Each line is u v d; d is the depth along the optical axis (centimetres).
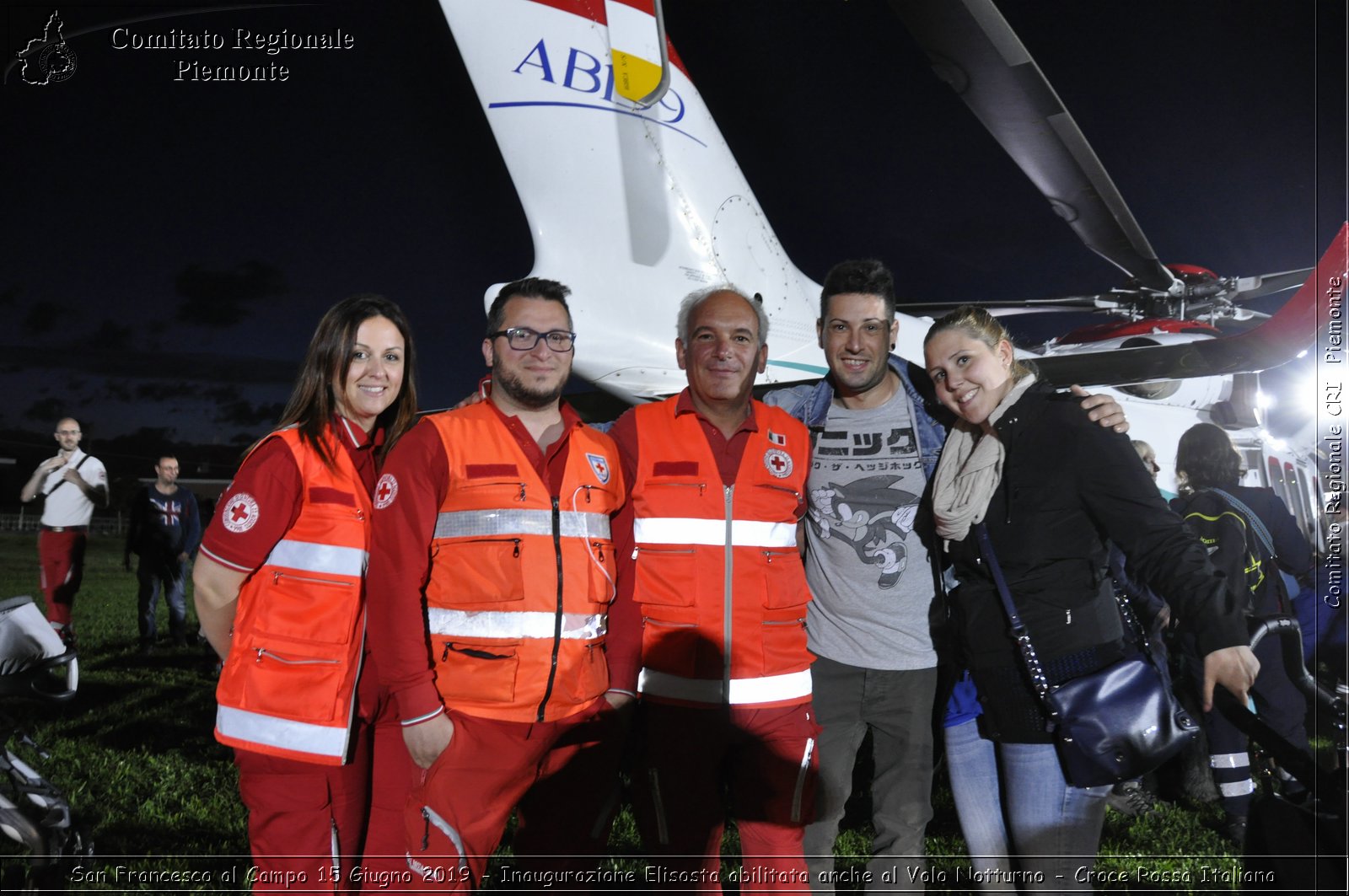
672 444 196
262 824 167
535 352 175
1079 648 173
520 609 168
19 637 192
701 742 187
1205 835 289
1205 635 160
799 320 453
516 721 166
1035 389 182
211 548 164
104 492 536
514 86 394
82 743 353
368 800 183
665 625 189
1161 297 582
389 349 181
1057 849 173
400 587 163
